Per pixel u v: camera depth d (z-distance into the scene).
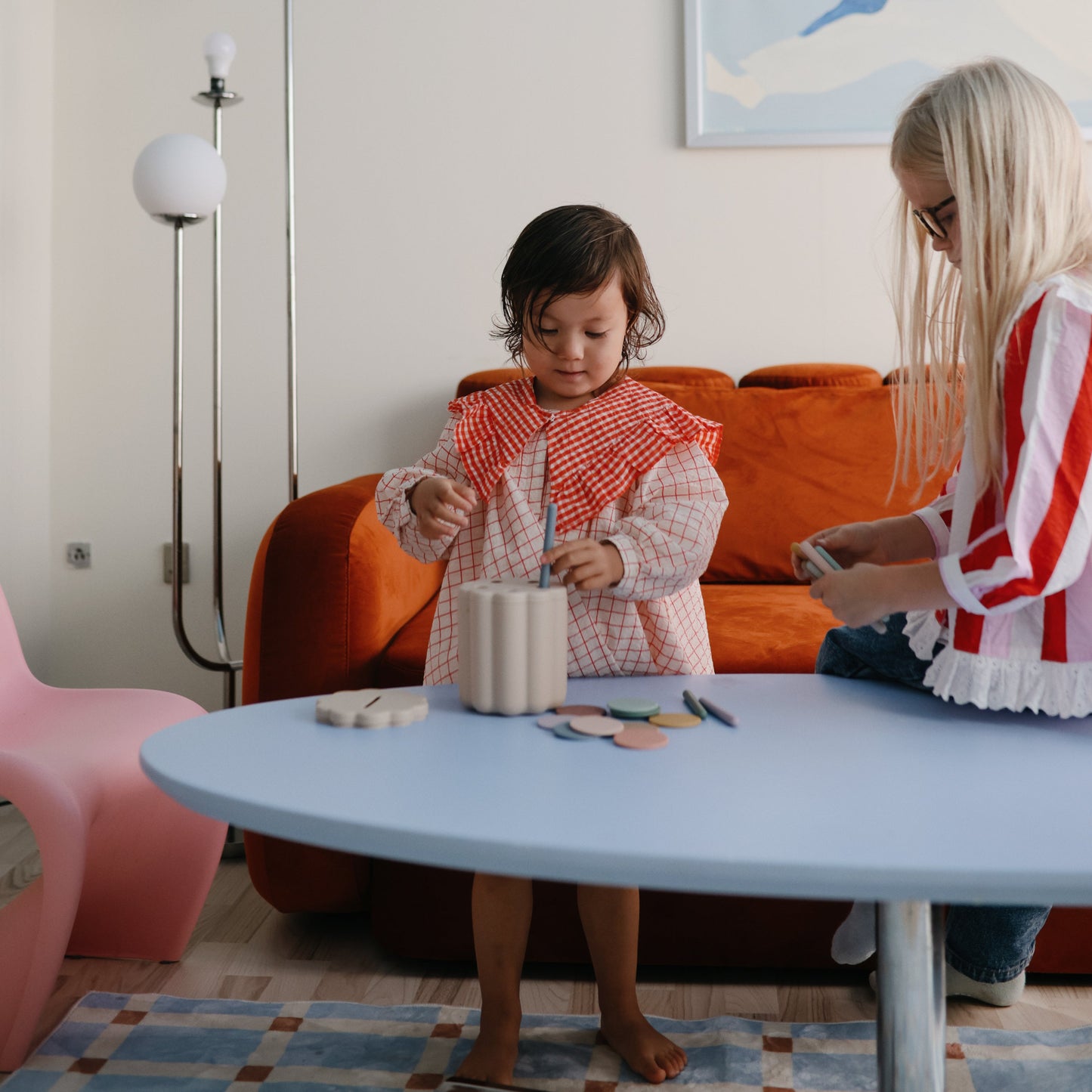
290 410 2.07
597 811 0.62
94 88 2.30
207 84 2.30
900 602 0.81
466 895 1.31
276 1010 1.24
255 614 1.37
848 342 2.28
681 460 1.15
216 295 1.98
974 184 0.85
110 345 2.33
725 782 0.68
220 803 0.66
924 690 0.93
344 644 1.34
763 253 2.29
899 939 0.75
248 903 1.56
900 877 0.54
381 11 2.29
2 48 2.09
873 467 1.97
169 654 2.36
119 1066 1.13
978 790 0.66
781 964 1.29
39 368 2.29
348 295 2.33
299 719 0.85
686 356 2.31
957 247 0.91
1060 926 1.26
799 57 2.24
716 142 2.26
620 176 2.29
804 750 0.75
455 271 2.32
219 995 1.28
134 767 1.24
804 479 1.98
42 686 1.42
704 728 0.81
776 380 2.18
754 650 1.38
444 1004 1.26
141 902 1.35
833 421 2.01
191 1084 1.10
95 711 1.36
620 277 1.11
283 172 2.31
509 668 0.85
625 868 0.56
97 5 2.29
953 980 1.23
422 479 1.14
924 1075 0.75
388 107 2.30
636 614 1.12
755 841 0.57
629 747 0.76
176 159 1.85
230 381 2.34
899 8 2.21
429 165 2.30
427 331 2.33
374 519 1.45
